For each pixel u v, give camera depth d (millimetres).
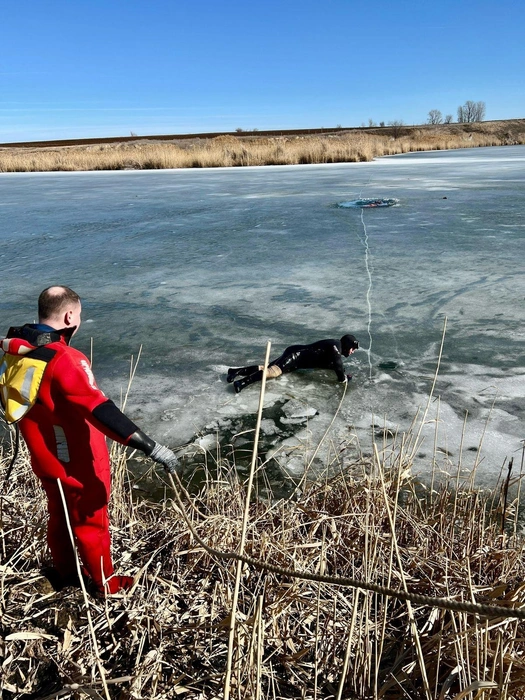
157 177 26141
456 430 4102
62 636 2326
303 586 2426
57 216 14633
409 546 2711
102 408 2031
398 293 7234
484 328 5957
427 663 2098
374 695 1999
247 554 2619
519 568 2545
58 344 2141
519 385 4715
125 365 5453
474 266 8273
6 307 7297
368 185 18719
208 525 2797
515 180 18703
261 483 3590
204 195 17812
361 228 11453
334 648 2229
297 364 5066
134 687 2059
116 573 2498
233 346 5809
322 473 3562
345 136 51000
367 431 4141
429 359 5297
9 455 3510
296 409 4504
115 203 16719
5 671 2197
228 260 9352
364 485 2936
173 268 9000
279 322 6418
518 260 8484
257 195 17234
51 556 2740
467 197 15000
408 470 3023
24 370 2100
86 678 2066
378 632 2244
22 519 2977
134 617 2344
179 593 2518
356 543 2705
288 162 33469
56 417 2150
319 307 6844
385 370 5117
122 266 9250
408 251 9383
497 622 2010
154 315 6832
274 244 10383
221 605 2439
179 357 5590
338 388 4832
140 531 2979
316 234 11086
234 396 4766
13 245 11188
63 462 2234
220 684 2113
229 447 4031
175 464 2068
